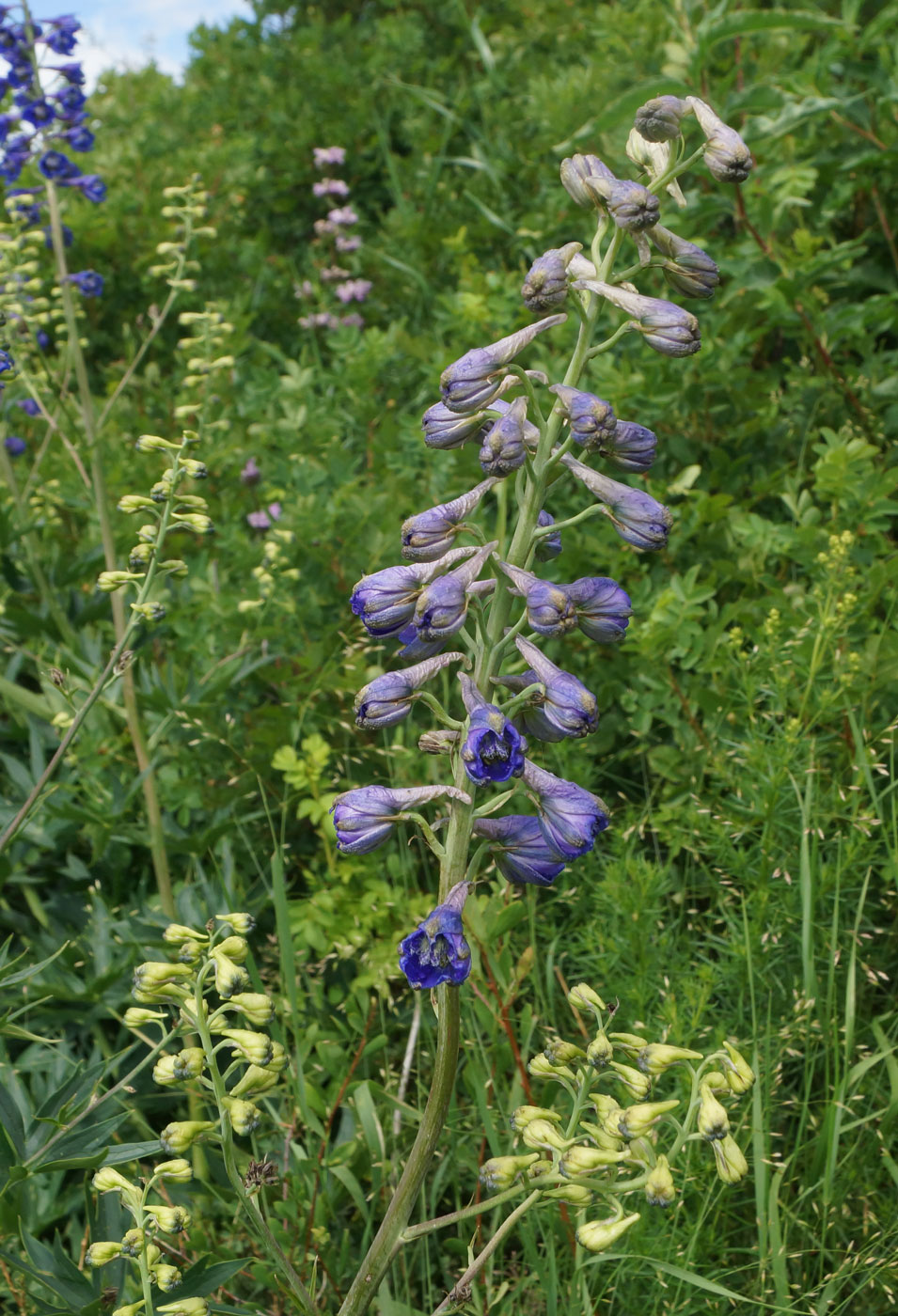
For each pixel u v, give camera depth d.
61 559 3.84
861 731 3.16
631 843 3.29
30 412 4.68
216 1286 2.04
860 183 4.59
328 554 4.23
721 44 5.39
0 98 4.01
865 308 4.30
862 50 4.52
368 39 9.70
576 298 1.80
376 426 5.42
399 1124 2.93
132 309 7.53
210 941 1.88
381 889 3.32
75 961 3.40
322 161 7.98
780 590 3.77
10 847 3.60
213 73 10.12
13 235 4.21
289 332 7.77
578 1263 2.35
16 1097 2.63
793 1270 2.62
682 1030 2.71
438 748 1.83
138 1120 2.83
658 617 3.58
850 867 3.04
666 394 4.28
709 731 3.64
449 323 5.38
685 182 5.16
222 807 3.79
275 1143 2.95
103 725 3.94
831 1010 2.79
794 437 4.54
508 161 7.13
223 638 4.15
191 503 2.64
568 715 1.70
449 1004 1.82
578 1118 1.96
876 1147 2.77
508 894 3.05
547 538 1.97
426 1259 2.65
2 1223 2.17
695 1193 2.65
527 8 8.29
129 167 8.00
